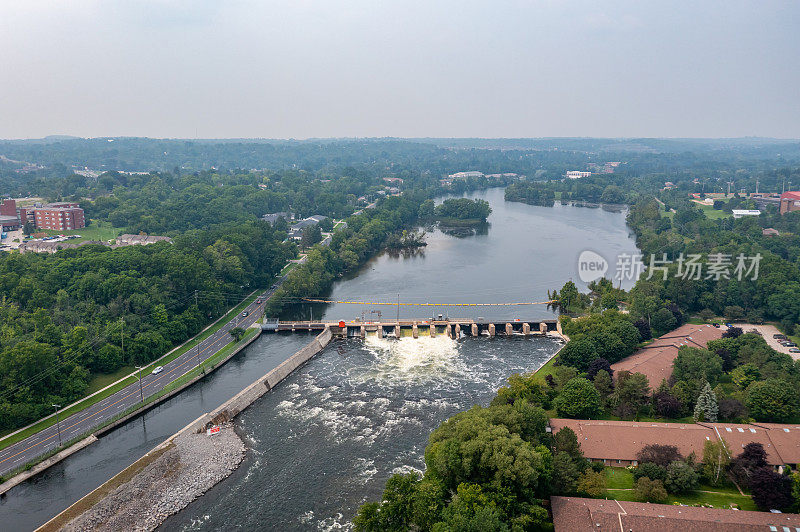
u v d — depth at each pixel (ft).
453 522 421.18
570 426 593.83
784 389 627.05
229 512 526.98
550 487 495.82
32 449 611.47
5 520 518.37
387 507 458.50
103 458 619.26
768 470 483.10
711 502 494.59
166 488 555.28
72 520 500.74
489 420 550.36
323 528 503.61
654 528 435.94
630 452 556.51
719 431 571.28
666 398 647.56
